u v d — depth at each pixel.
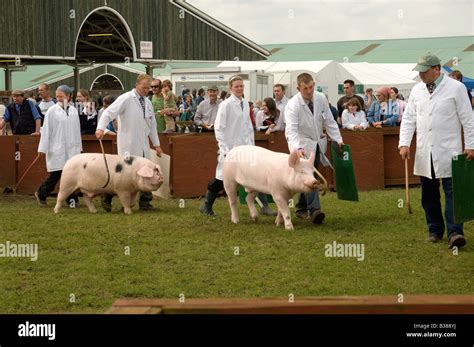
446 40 37.38
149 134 12.33
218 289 7.05
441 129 8.86
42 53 27.98
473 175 8.62
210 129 15.41
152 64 32.97
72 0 29.08
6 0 26.44
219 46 34.62
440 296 3.41
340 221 10.79
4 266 8.13
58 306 6.57
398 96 18.39
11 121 15.35
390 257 8.35
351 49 39.03
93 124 15.37
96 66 40.94
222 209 12.28
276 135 14.75
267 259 8.31
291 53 40.09
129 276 7.61
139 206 12.28
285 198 10.05
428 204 9.21
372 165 15.18
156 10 32.53
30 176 14.95
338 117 15.98
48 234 9.98
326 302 3.29
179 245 9.13
